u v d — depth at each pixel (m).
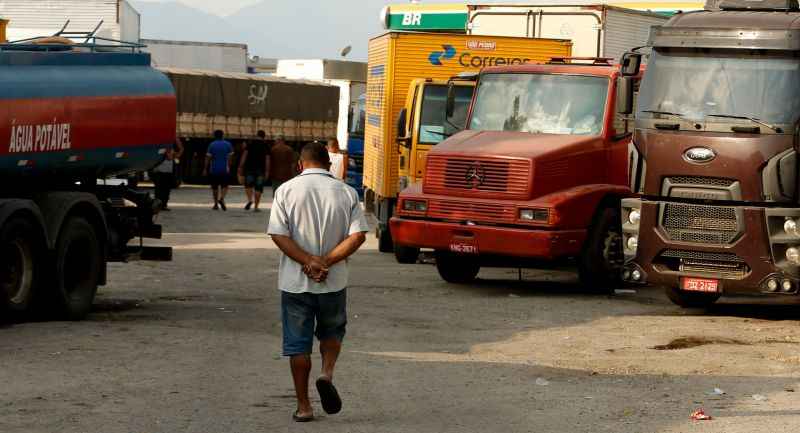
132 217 21.55
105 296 22.41
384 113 30.88
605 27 32.25
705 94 20.09
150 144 21.00
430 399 12.95
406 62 30.69
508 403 12.77
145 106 20.72
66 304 18.86
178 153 44.94
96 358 15.07
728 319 20.34
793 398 13.17
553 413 12.24
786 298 24.27
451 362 15.52
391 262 29.67
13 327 17.84
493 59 30.75
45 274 18.64
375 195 32.75
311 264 11.48
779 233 19.67
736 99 19.88
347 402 12.69
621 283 24.41
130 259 21.44
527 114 24.77
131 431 11.07
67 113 18.64
